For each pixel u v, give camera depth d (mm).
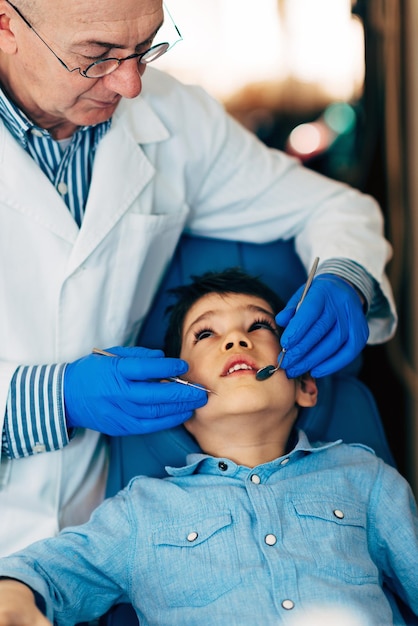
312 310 1522
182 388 1456
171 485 1477
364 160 2650
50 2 1221
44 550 1374
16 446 1467
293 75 3174
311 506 1411
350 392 1738
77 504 1597
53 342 1538
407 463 2420
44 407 1447
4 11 1279
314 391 1628
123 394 1444
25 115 1463
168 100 1716
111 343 1640
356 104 2801
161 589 1361
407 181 2375
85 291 1538
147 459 1631
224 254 1853
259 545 1357
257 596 1298
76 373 1473
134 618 1457
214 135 1771
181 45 3320
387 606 1354
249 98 3273
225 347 1513
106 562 1399
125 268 1593
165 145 1699
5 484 1502
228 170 1796
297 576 1313
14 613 1120
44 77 1322
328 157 2840
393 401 2516
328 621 1270
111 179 1559
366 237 1781
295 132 2939
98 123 1449
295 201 1844
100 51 1270
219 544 1367
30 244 1489
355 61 2809
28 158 1479
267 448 1520
